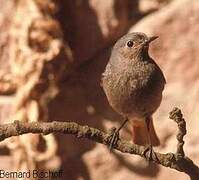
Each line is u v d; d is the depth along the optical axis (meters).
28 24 12.94
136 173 13.37
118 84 10.08
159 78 10.12
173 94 13.37
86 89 13.45
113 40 13.45
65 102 13.34
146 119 10.39
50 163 13.23
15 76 13.02
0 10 13.18
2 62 13.23
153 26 13.38
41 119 13.03
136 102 10.10
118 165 13.37
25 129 7.72
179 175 13.32
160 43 13.39
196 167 8.09
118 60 10.12
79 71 13.46
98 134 7.93
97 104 13.42
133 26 13.46
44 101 13.09
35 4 13.03
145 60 10.05
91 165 13.33
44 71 13.01
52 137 12.98
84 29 13.40
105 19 13.32
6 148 13.16
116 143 8.23
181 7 13.45
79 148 13.38
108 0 13.28
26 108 12.95
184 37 13.40
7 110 13.14
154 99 10.13
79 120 13.40
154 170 13.38
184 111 13.37
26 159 12.98
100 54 13.49
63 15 13.40
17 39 12.98
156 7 13.55
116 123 13.33
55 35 13.09
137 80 9.99
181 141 7.86
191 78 13.39
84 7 13.34
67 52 13.16
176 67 13.40
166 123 13.30
